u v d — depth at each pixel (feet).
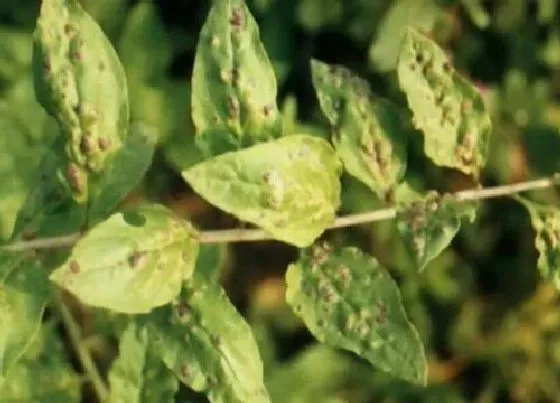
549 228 1.25
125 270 1.12
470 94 1.24
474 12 2.14
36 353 1.43
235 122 1.18
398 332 1.18
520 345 2.21
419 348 1.18
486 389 2.22
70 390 1.43
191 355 1.18
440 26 2.16
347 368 2.08
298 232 1.16
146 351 1.23
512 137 2.16
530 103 2.18
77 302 1.69
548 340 2.22
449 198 1.25
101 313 1.50
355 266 1.20
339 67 1.24
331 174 1.18
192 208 2.11
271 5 2.17
